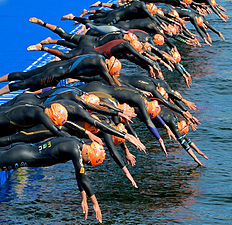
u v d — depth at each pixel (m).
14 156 11.50
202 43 28.72
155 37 19.52
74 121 12.31
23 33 26.30
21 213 12.19
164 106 15.91
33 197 13.02
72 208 12.43
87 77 15.17
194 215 12.12
